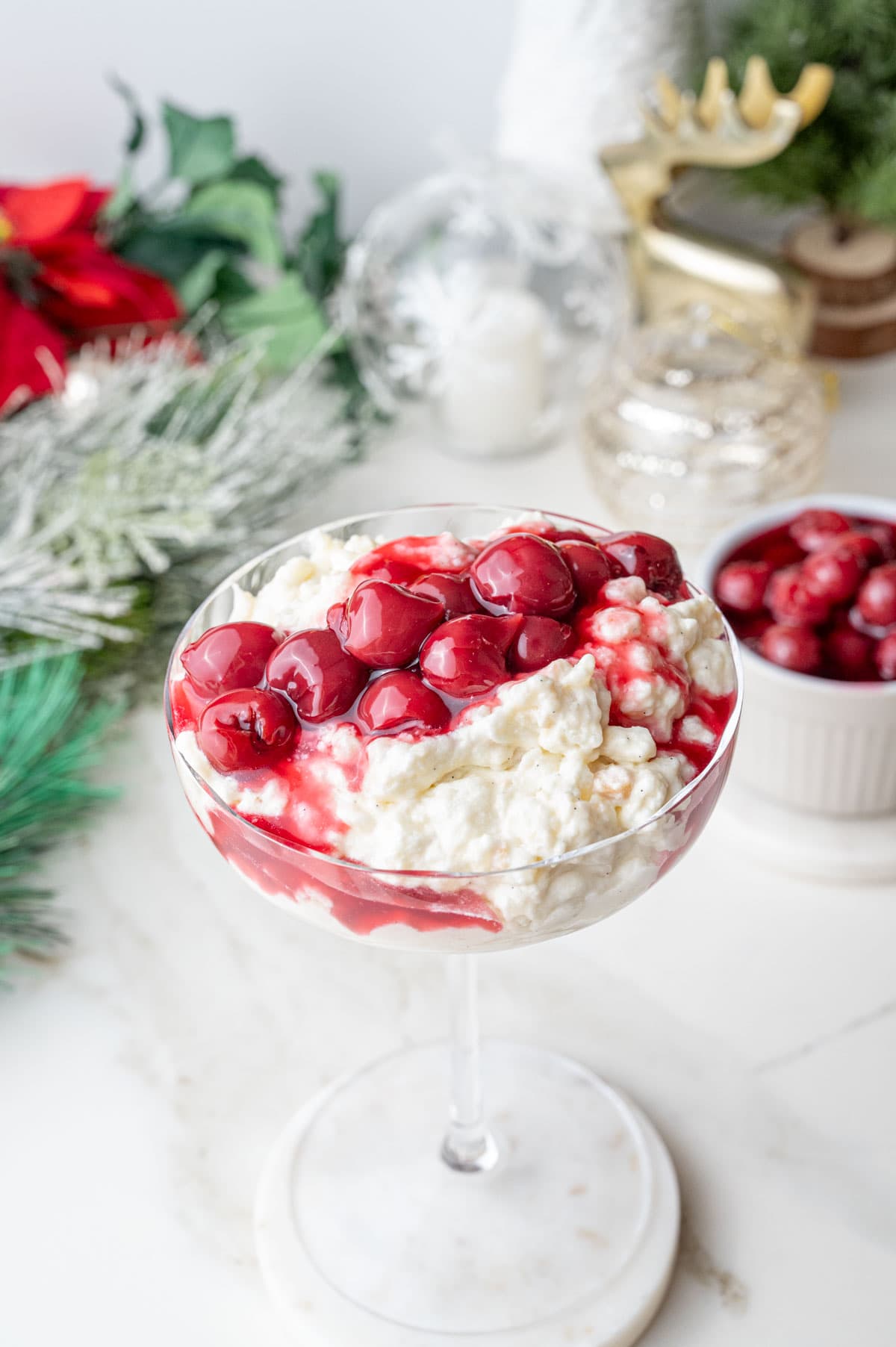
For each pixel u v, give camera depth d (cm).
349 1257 48
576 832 40
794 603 55
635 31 71
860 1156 49
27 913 55
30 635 62
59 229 70
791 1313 47
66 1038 53
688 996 53
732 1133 50
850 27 70
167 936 56
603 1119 51
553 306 75
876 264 74
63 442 65
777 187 73
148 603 64
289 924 56
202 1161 50
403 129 80
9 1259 48
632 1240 48
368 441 74
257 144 79
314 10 76
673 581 45
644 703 41
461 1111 50
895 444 72
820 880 56
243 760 41
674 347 69
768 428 66
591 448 69
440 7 76
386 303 73
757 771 57
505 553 42
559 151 73
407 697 40
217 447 66
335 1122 51
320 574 45
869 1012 53
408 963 55
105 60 76
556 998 54
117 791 57
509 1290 47
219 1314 47
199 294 75
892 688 53
